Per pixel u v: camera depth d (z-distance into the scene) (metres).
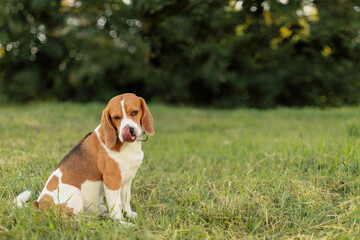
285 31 18.34
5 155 4.71
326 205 3.35
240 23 17.33
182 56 18.08
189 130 9.58
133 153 3.11
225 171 4.66
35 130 7.57
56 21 16.64
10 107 14.84
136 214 3.31
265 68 19.00
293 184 3.93
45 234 2.64
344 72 18.25
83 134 7.55
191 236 2.79
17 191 3.55
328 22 16.58
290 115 12.41
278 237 2.89
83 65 17.00
